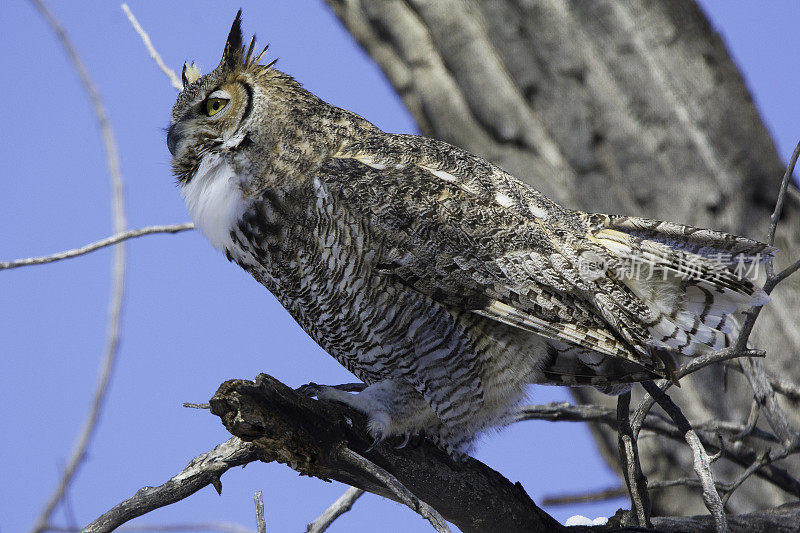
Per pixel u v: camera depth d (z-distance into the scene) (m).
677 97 10.89
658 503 11.20
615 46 11.03
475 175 8.81
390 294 8.42
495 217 8.54
